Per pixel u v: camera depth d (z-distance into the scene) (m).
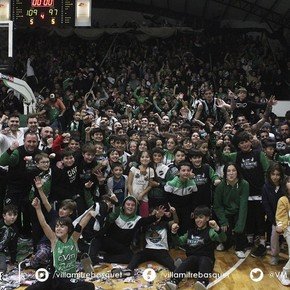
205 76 15.15
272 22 16.94
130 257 4.93
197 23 17.77
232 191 5.19
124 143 6.02
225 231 4.94
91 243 4.99
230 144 5.84
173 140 6.11
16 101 11.95
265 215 5.39
